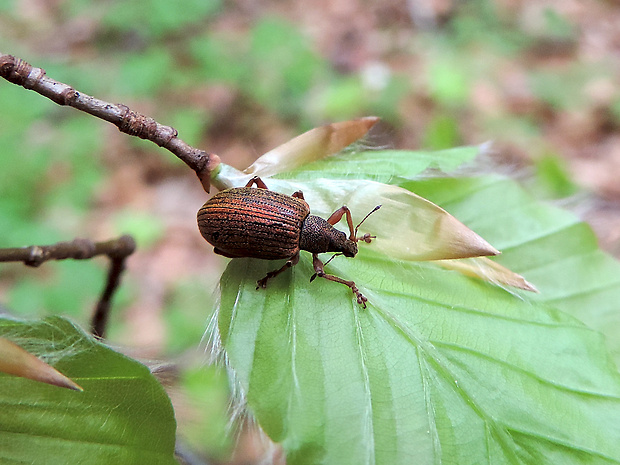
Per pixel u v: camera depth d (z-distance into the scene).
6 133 0.14
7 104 0.14
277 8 0.20
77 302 0.12
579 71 0.18
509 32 0.19
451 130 0.12
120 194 0.14
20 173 0.14
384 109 0.15
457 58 0.18
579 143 0.16
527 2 0.21
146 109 0.16
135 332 0.11
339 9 0.20
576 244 0.05
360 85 0.16
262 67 0.17
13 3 0.20
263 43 0.17
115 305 0.12
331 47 0.18
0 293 0.12
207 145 0.15
